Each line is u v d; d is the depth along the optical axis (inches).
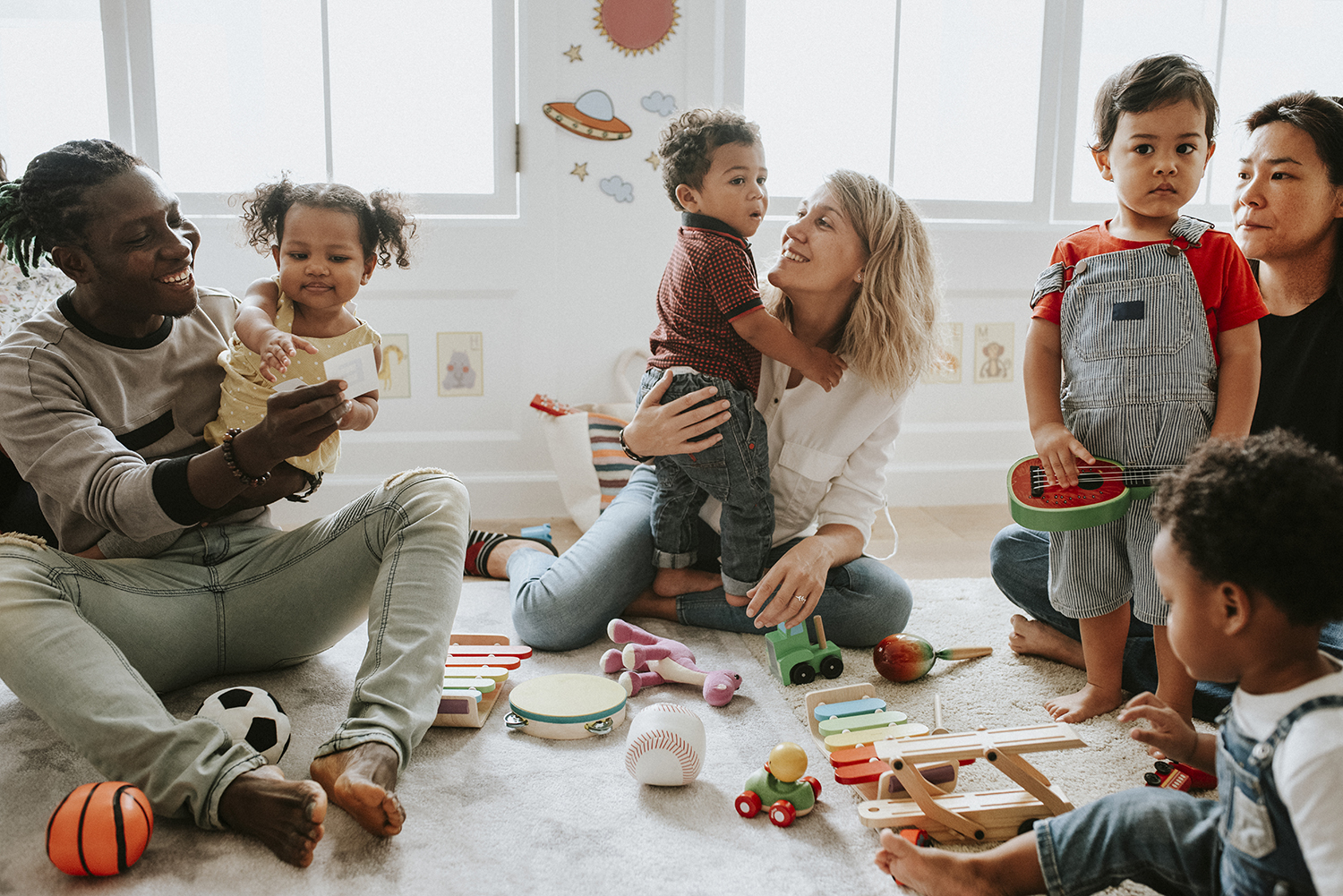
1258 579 29.8
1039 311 57.1
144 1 91.9
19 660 43.3
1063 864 35.6
